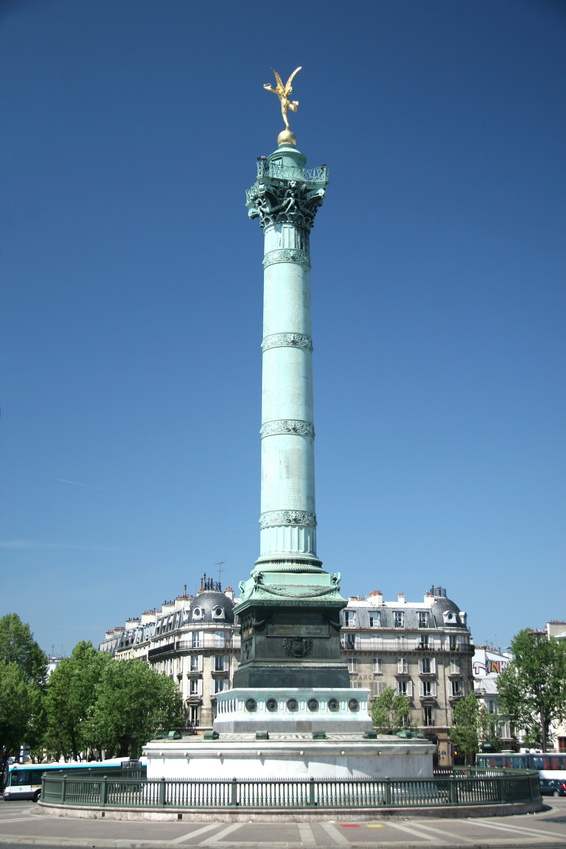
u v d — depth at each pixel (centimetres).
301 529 4953
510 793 3722
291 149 5709
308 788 3628
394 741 4122
